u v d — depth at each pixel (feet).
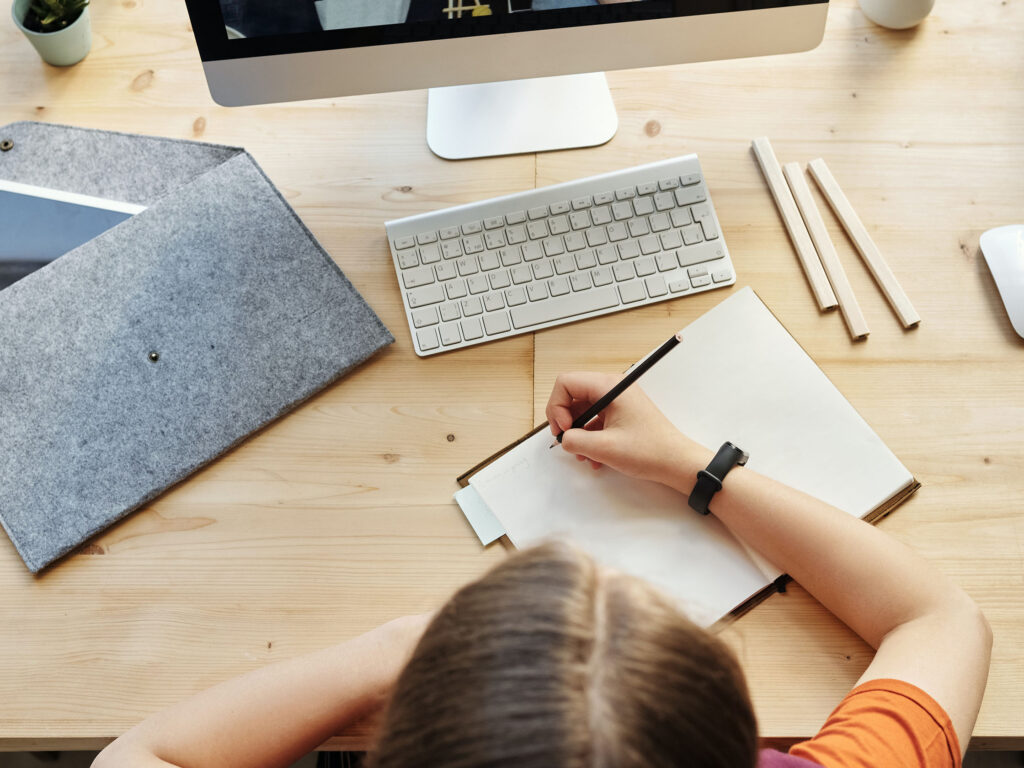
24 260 2.66
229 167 2.73
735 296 2.57
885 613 2.07
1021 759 3.25
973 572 2.26
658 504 2.33
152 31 3.02
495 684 1.02
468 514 2.35
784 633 2.20
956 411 2.45
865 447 2.37
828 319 2.57
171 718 1.98
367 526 2.36
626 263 2.62
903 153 2.79
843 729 1.87
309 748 1.99
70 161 2.81
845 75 2.91
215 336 2.52
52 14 2.87
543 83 2.87
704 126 2.85
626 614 1.07
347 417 2.48
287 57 2.40
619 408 2.33
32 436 2.40
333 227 2.73
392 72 2.47
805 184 2.72
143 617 2.27
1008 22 2.97
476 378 2.53
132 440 2.41
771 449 2.38
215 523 2.37
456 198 2.77
